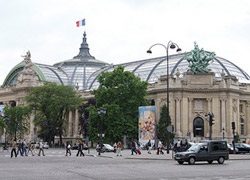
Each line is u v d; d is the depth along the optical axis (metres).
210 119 66.88
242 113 131.62
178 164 45.78
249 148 78.06
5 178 28.73
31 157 61.81
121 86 110.06
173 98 123.38
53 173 33.03
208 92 124.00
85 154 74.81
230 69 149.50
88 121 118.81
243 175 32.06
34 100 126.56
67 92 127.12
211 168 39.50
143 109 89.56
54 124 126.88
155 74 150.88
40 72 173.50
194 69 124.81
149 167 40.56
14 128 128.00
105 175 31.61
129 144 112.12
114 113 105.75
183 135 121.19
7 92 169.38
